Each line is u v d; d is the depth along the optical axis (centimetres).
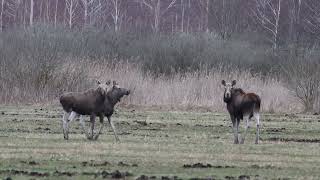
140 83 13862
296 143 8250
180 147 7494
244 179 5622
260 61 17950
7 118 10606
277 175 5862
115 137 8244
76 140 8000
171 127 9975
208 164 6278
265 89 13825
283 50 19238
